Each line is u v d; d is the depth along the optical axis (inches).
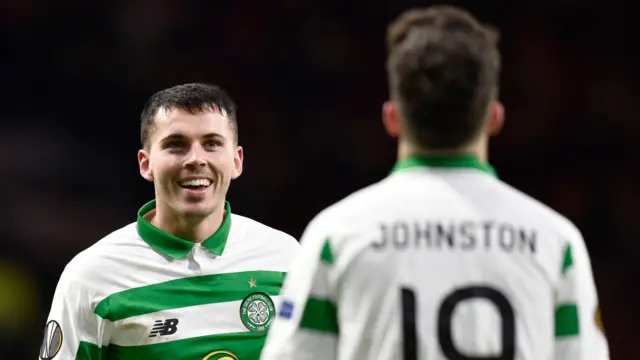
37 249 1820.9
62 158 1943.9
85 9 2022.6
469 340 358.3
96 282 568.1
